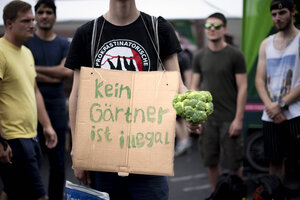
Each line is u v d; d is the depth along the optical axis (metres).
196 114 2.23
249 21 4.72
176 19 7.99
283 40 4.01
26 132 3.42
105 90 2.45
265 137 4.20
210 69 4.64
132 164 2.40
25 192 3.45
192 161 7.07
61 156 4.55
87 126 2.44
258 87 4.23
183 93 2.46
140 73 2.44
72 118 2.59
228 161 4.65
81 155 2.44
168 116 2.38
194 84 4.87
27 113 3.42
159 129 2.39
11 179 3.41
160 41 2.50
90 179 2.98
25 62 3.53
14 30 3.38
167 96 2.40
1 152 3.20
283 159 4.22
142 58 2.50
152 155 2.38
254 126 5.58
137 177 2.54
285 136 4.05
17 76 3.38
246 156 5.73
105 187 2.62
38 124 4.38
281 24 3.92
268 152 4.17
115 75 2.45
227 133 4.62
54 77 4.58
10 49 3.39
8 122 3.35
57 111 4.58
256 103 5.53
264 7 4.65
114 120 2.43
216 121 4.65
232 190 3.88
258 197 3.78
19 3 3.39
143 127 2.41
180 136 7.56
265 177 3.86
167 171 2.37
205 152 4.75
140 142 2.40
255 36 4.74
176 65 2.55
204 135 4.74
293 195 4.80
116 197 2.62
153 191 2.55
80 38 2.54
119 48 2.50
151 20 2.51
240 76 4.55
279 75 4.03
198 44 10.39
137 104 2.42
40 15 4.62
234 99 4.64
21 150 3.37
